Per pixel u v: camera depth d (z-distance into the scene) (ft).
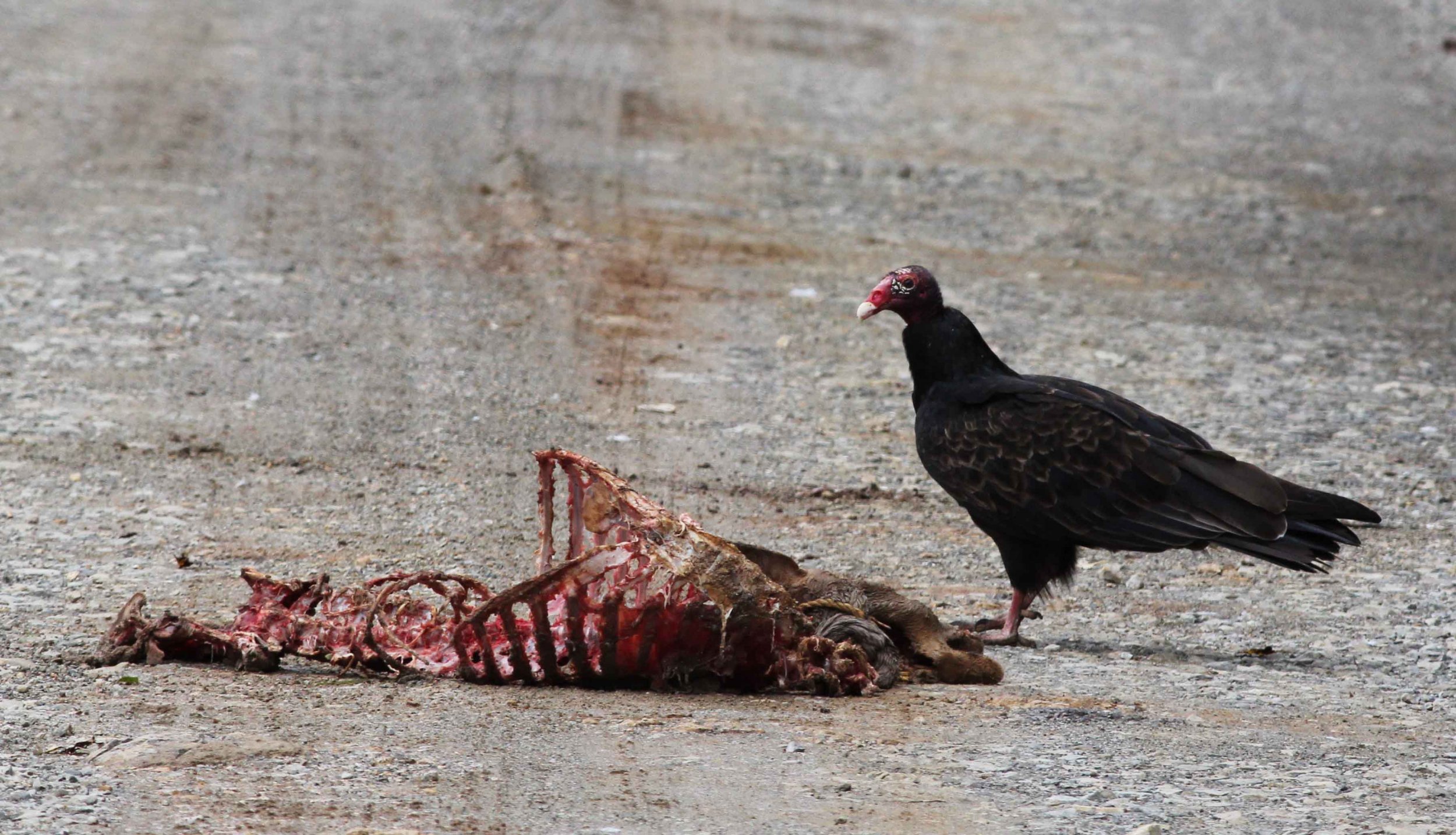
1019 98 166.91
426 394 81.66
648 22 187.32
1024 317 101.96
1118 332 99.96
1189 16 209.87
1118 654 53.88
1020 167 141.90
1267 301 109.50
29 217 109.50
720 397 83.97
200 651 48.06
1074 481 54.19
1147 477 53.67
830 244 116.16
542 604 45.80
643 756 40.57
